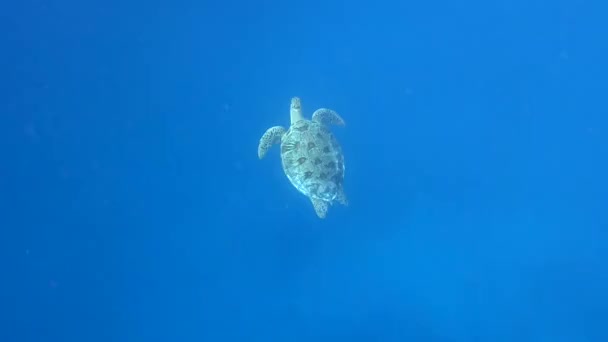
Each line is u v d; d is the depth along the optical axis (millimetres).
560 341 13188
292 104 11031
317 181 9594
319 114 11445
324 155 9766
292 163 9859
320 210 9992
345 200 9922
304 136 10000
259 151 11375
